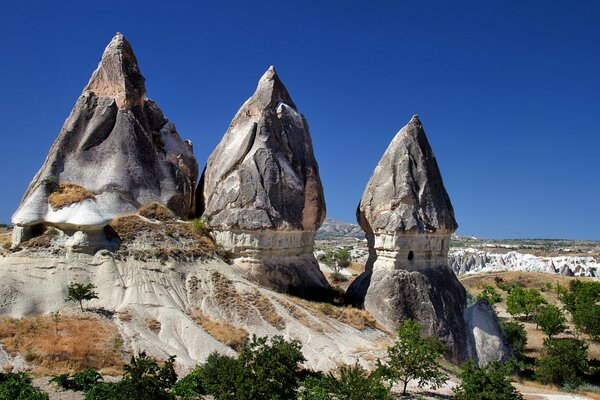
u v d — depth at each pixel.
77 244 33.31
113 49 42.66
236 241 37.97
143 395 19.28
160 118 46.06
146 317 30.03
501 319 58.66
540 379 37.31
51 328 27.19
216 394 21.56
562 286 82.19
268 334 31.33
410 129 43.31
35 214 34.81
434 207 41.38
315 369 28.61
